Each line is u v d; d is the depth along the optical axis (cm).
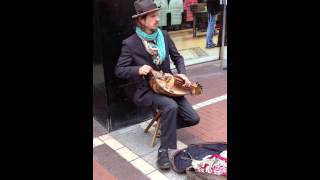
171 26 512
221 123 364
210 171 230
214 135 338
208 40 577
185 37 539
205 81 505
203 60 585
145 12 267
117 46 321
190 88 285
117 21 313
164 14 495
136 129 352
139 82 291
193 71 555
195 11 534
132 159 297
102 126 358
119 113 345
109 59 319
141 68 268
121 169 282
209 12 555
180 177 266
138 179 268
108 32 311
